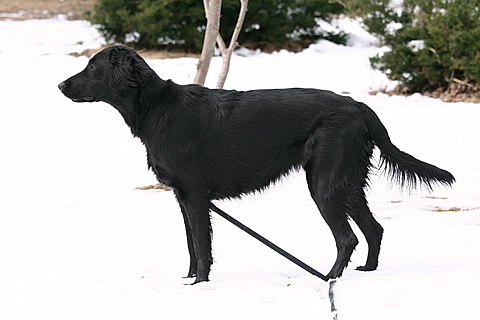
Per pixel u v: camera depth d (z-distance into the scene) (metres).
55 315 5.95
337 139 6.87
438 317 5.39
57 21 42.28
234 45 13.41
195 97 7.11
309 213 10.62
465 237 8.80
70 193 12.27
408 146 15.55
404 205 10.96
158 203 11.48
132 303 6.21
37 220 10.35
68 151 16.16
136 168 14.43
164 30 33.16
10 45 33.53
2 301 6.41
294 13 34.94
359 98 23.08
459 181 12.42
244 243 8.89
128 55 7.02
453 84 23.47
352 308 5.70
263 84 24.75
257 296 6.21
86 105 21.88
